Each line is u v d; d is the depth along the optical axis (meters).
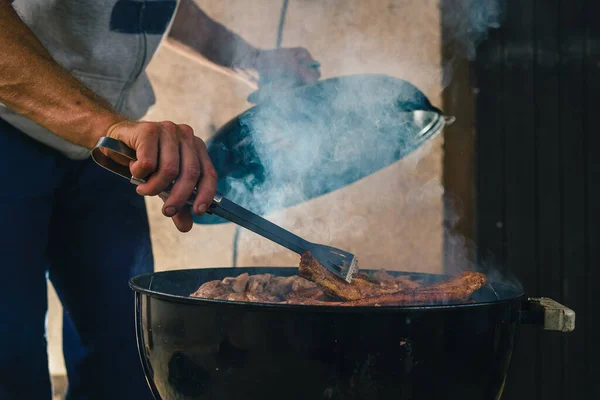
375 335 0.76
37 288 1.18
